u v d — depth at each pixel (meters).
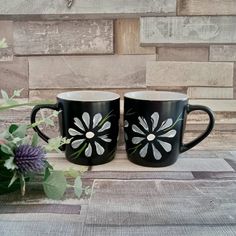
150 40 0.36
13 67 0.37
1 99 0.37
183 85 0.37
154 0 0.35
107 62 0.37
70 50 0.36
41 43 0.36
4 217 0.23
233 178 0.29
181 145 0.33
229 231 0.21
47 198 0.25
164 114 0.31
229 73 0.37
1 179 0.25
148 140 0.31
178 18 0.36
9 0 0.35
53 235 0.20
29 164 0.24
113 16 0.36
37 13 0.35
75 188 0.25
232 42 0.36
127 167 0.32
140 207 0.24
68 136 0.32
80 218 0.22
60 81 0.37
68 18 0.36
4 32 0.36
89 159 0.32
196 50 0.36
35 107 0.32
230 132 0.38
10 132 0.26
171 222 0.22
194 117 0.38
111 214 0.23
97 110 0.31
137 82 0.37
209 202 0.25
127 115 0.33
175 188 0.27
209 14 0.36
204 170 0.31
